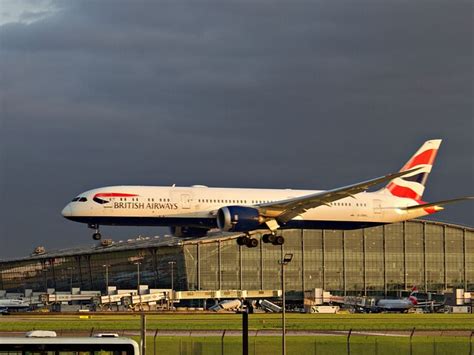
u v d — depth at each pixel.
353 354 96.56
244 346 73.88
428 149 169.75
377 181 140.00
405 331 127.25
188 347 98.56
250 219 141.50
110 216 141.00
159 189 144.50
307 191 155.88
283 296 83.56
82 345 62.56
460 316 188.00
